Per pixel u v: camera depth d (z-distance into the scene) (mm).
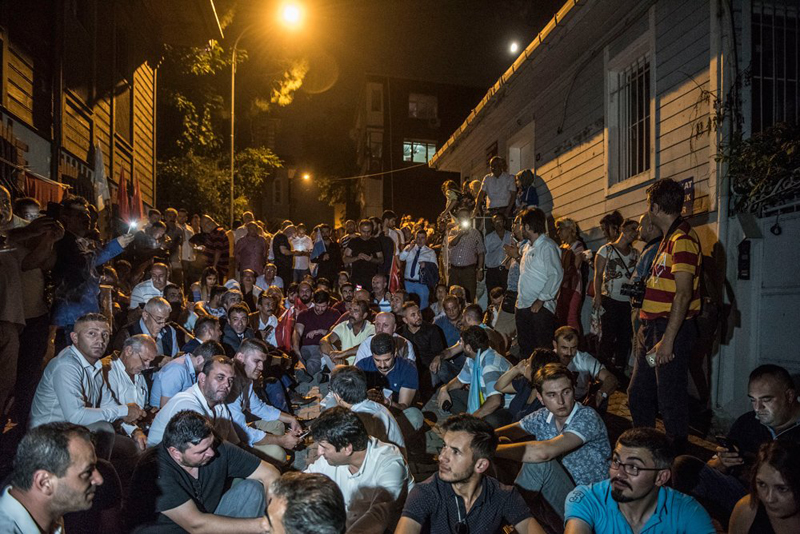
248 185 25406
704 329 5117
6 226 4727
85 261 5383
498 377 5148
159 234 8961
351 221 13344
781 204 5332
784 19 5938
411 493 2840
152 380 5242
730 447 3262
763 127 5832
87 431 2406
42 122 8336
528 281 5984
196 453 3037
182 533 3051
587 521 2648
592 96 8500
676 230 4074
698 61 6172
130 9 12617
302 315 8250
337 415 3076
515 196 10312
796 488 2404
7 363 4461
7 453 4324
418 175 30781
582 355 4930
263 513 3348
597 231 8289
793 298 4934
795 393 3188
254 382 5688
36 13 8141
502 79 10039
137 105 13383
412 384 5570
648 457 2533
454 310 7629
